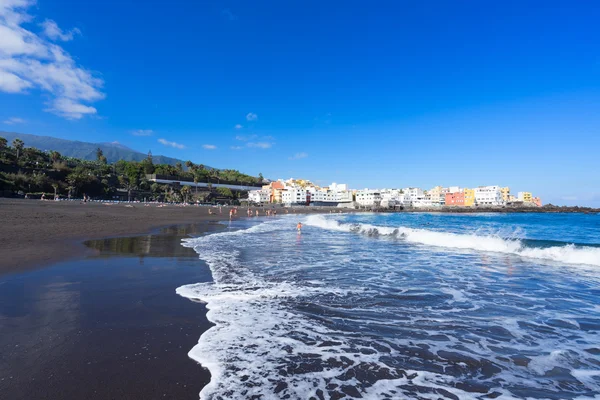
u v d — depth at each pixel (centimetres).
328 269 1139
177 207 8181
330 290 848
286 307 695
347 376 414
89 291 758
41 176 8600
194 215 5400
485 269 1180
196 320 596
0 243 1351
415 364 453
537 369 448
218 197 14438
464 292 856
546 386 405
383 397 367
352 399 362
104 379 383
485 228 3816
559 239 2469
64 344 474
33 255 1154
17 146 10194
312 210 13462
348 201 18638
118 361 429
